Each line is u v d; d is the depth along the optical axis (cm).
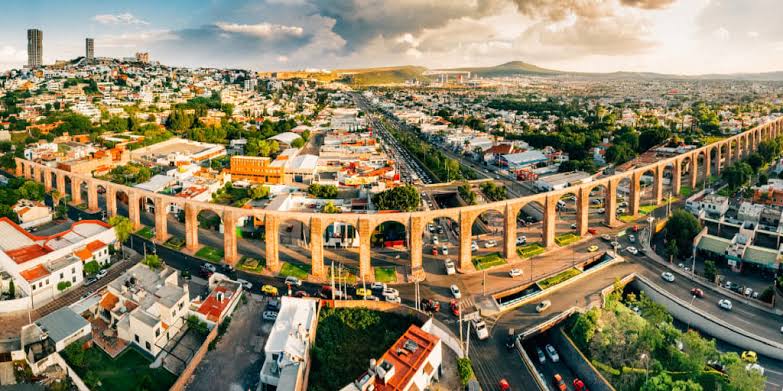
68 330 12600
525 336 14238
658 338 13500
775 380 13050
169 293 13912
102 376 11869
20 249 16450
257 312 15012
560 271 18225
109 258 18125
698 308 16112
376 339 13938
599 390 12719
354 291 16588
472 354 13438
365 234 17350
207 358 12750
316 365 12719
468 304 15875
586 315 14425
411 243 17688
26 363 12056
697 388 11375
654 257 19925
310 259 19100
